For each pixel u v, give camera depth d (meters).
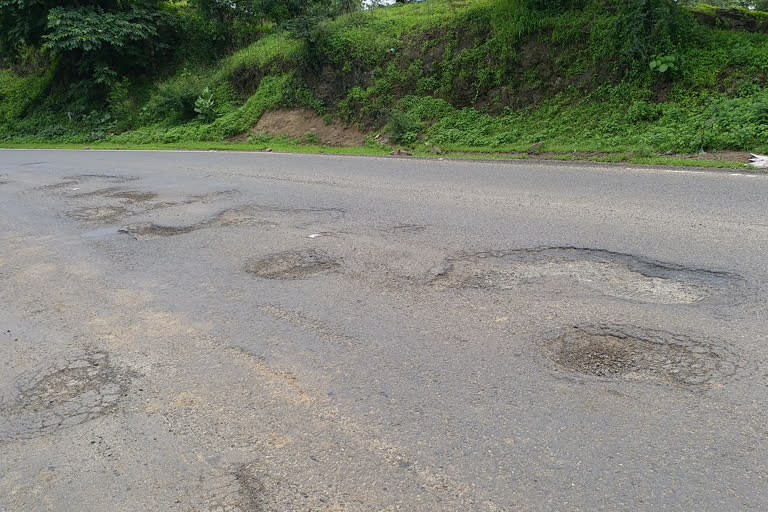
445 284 4.87
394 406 3.18
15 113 27.72
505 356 3.62
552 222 6.45
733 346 3.54
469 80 16.06
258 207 8.18
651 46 13.43
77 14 23.47
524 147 12.84
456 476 2.62
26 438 3.15
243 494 2.61
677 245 5.39
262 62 21.27
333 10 20.42
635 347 3.62
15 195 10.38
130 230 7.35
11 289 5.51
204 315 4.60
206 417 3.22
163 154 16.39
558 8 15.51
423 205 7.72
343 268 5.44
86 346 4.22
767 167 8.74
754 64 12.50
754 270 4.66
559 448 2.76
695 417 2.91
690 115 12.24
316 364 3.70
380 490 2.58
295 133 18.53
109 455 2.96
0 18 24.95
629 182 8.36
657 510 2.36
